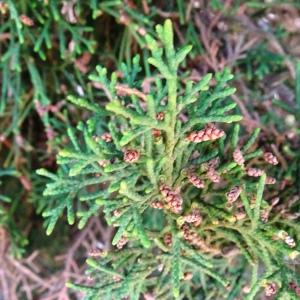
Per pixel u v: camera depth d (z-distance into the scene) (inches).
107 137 7.7
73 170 7.1
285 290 7.3
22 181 11.6
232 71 11.9
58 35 11.2
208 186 8.0
